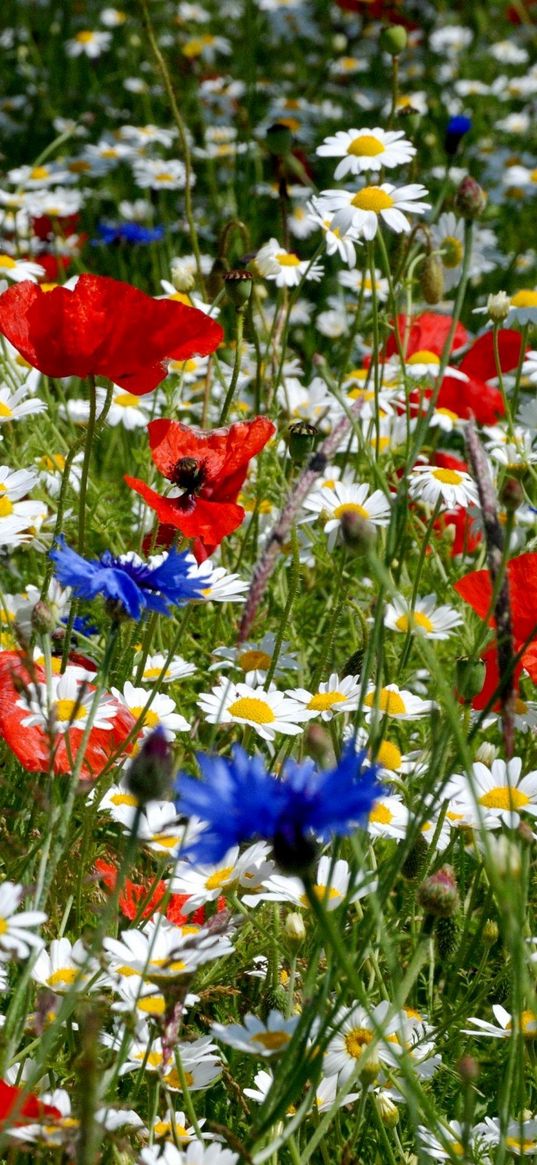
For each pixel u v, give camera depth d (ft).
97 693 3.71
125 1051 3.70
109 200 8.32
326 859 3.95
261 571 3.51
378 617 3.76
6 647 4.47
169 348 4.29
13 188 6.97
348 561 4.79
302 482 3.53
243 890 3.89
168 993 3.70
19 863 4.05
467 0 10.85
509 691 3.65
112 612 3.69
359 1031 3.88
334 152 5.02
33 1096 3.59
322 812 3.42
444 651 4.90
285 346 5.05
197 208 7.98
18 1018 3.77
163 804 4.01
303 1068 3.59
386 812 4.05
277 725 4.22
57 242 6.17
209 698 4.27
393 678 4.65
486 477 3.64
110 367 4.30
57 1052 3.87
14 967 4.00
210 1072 3.89
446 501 4.67
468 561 5.14
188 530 4.26
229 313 6.48
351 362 6.06
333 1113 3.72
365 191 4.83
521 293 5.37
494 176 8.19
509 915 3.60
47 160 8.59
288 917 3.80
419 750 4.34
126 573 3.70
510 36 10.84
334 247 5.14
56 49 9.70
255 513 4.86
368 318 5.70
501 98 9.53
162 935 3.78
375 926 3.84
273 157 5.51
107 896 4.11
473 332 7.13
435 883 3.71
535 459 4.93
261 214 7.80
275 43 10.55
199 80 9.31
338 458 5.28
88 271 7.45
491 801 4.09
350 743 3.47
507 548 3.66
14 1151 3.67
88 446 4.34
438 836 4.07
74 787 3.74
